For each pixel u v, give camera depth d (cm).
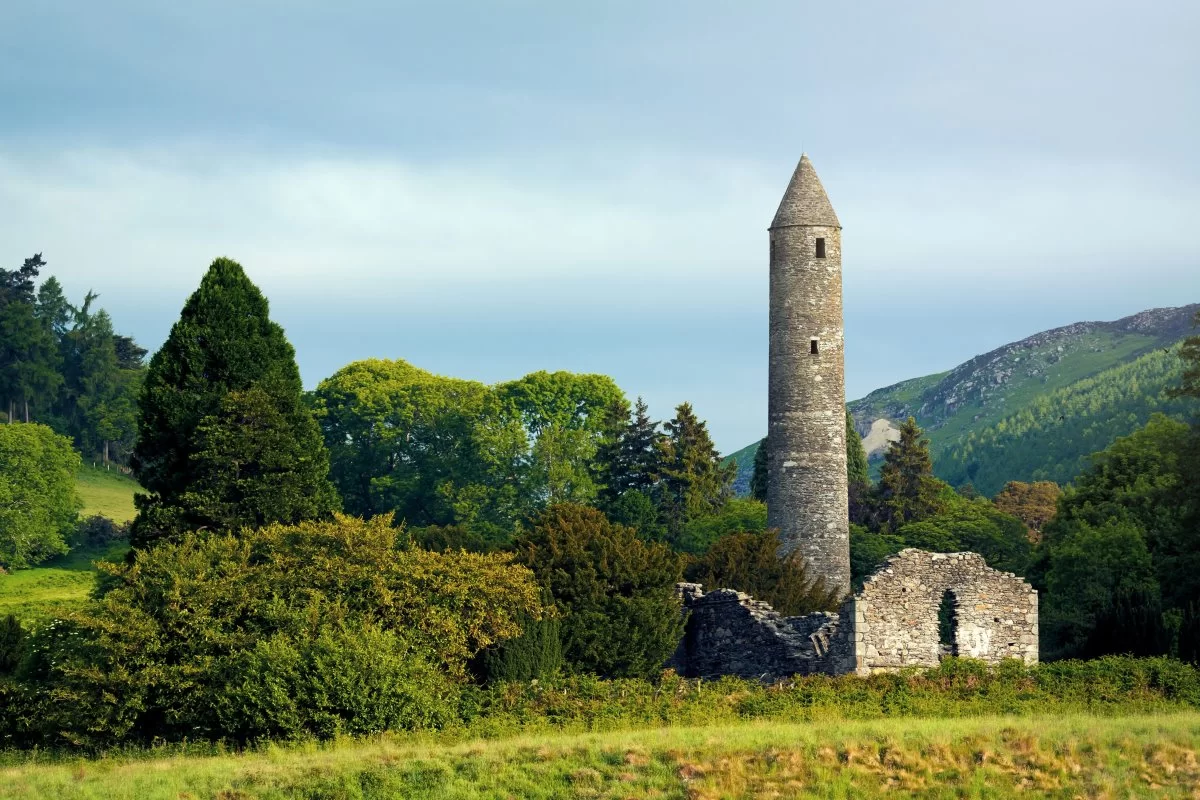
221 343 6438
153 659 4731
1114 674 4816
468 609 5116
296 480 6128
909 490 11100
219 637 4753
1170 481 7919
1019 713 4491
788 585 6631
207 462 6019
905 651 5288
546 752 3809
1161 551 7494
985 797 3356
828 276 7806
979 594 5416
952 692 4722
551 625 5278
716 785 3462
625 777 3578
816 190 7894
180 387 6400
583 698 4772
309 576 5047
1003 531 10288
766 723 4266
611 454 10938
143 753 4519
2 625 5097
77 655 4797
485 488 11525
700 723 4441
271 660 4525
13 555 11594
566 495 11250
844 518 7694
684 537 9881
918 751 3662
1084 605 7056
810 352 7750
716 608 5844
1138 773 3491
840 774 3522
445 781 3641
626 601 5534
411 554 5184
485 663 5169
